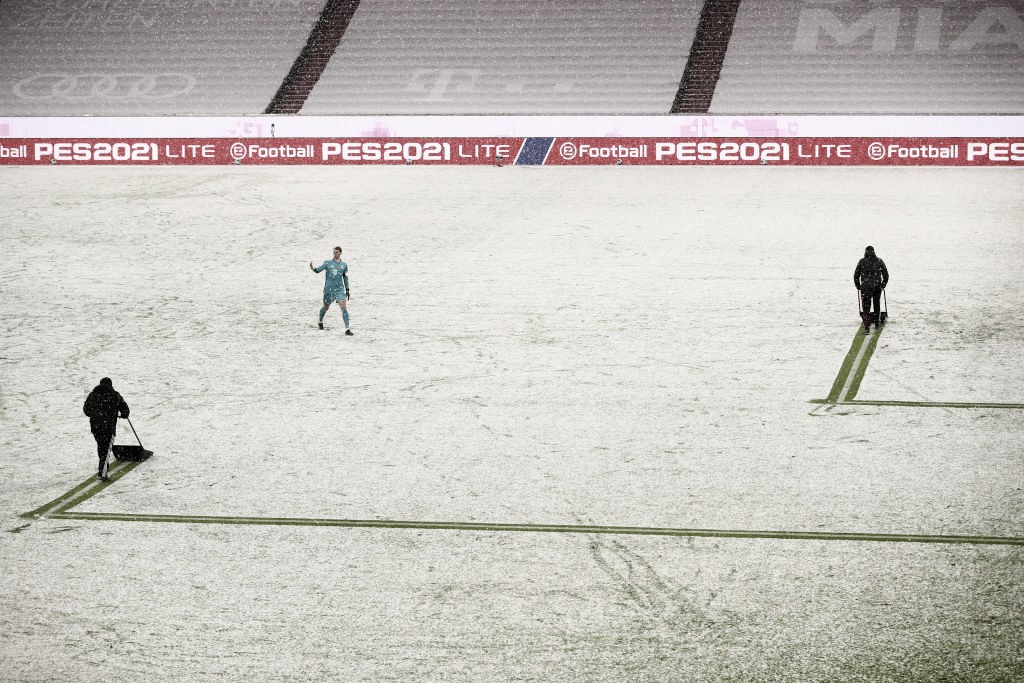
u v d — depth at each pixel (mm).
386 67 142125
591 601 31312
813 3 145125
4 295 68188
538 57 141125
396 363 54781
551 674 27609
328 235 84438
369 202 98750
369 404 49031
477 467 41656
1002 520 36000
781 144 118562
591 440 44188
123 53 147625
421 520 37094
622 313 62594
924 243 78312
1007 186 101000
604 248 78688
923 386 50031
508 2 151250
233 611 31062
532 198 99750
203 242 82562
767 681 27156
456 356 55656
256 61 144875
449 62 141875
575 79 136875
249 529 36594
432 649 28891
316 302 66000
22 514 38000
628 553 34281
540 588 32156
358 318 62625
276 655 28672
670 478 40219
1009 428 44531
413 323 61469
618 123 122125
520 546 34938
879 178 108062
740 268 72188
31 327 61562
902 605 30656
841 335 57969
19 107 137875
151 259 77312
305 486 40156
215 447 44188
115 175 116688
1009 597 30922
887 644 28672
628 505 37906
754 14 144375
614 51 140875
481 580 32688
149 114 135875
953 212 89000
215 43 148625
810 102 128500
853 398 48750
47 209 96062
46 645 29281
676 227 85500
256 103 137625
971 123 116062
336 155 124375
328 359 55562
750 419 46281
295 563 34031
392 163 124000
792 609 30594
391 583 32625
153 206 97500
